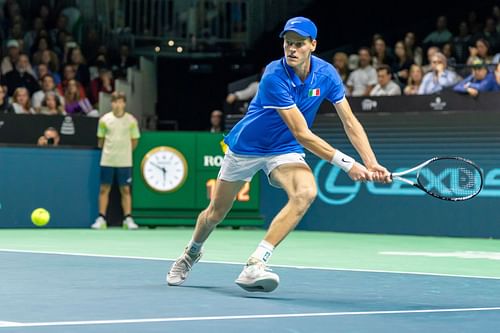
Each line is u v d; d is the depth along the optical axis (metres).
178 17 28.22
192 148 21.94
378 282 10.24
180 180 21.89
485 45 21.83
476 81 19.59
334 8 28.73
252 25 28.11
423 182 20.02
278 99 8.70
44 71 24.36
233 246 16.38
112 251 14.82
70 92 23.66
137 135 21.84
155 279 10.28
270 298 8.62
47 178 21.27
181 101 27.94
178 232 20.56
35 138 21.38
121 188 21.78
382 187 20.52
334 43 28.47
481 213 19.50
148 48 28.14
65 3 27.72
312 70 8.93
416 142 20.11
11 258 12.98
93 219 21.89
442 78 20.31
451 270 12.19
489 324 7.04
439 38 24.77
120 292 9.01
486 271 12.10
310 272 11.40
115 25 28.05
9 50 24.31
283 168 8.91
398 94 20.73
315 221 21.28
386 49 24.16
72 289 9.23
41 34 25.67
